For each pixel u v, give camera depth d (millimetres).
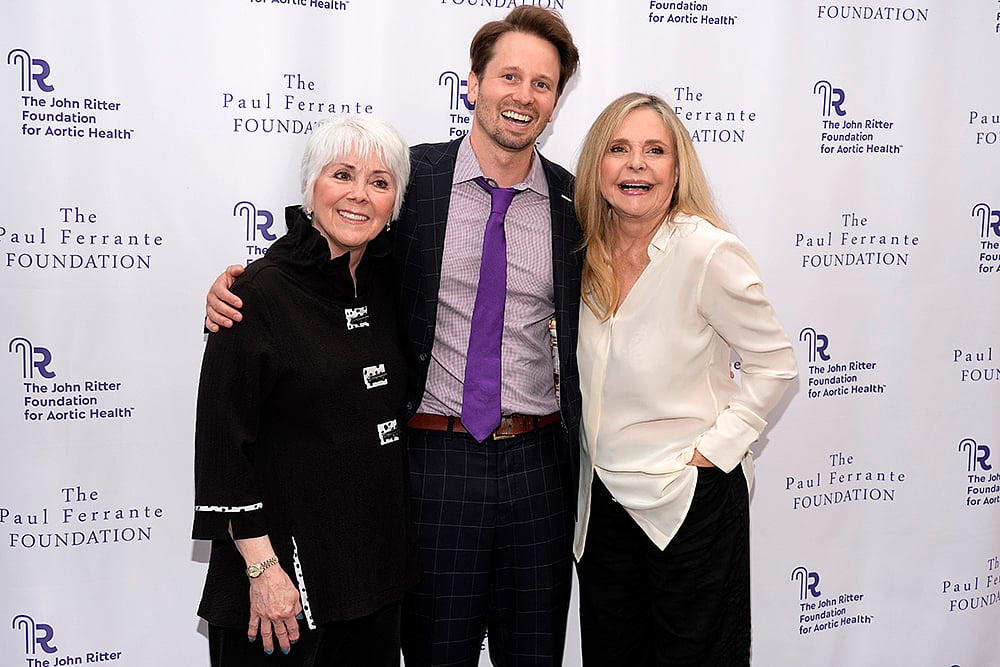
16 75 1937
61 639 2111
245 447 1509
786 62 2328
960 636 2654
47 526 2076
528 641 1883
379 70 2109
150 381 2092
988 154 2496
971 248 2520
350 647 1729
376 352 1641
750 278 1736
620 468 1852
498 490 1807
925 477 2582
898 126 2428
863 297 2471
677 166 1807
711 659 1864
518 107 1729
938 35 2416
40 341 2025
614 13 2217
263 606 1511
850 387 2496
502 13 2152
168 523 2145
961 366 2562
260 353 1486
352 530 1580
